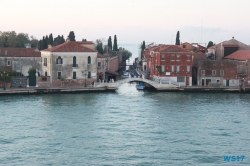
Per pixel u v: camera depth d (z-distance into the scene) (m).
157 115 74.94
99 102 88.56
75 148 54.50
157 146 55.75
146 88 116.88
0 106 81.19
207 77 114.19
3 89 97.94
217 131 63.75
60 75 108.19
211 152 53.72
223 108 82.88
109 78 133.38
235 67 113.62
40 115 73.12
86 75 109.69
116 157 51.38
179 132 62.88
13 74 106.81
